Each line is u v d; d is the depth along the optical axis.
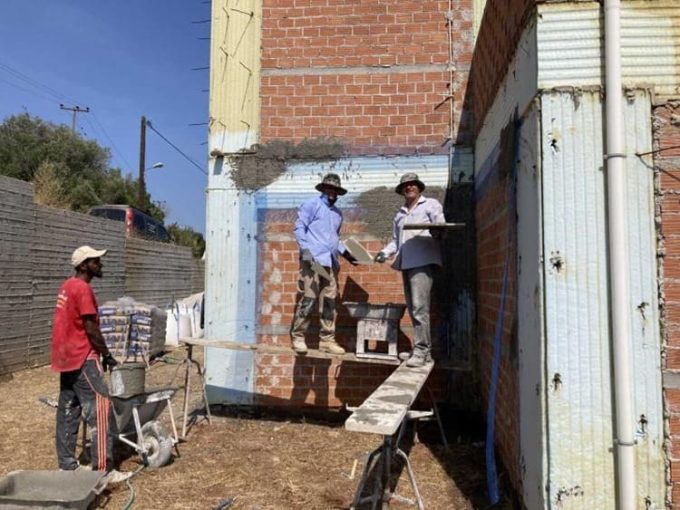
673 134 2.89
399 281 6.19
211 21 6.57
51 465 4.96
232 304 6.38
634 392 2.83
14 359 9.30
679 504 2.76
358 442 5.52
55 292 10.49
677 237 2.85
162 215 38.28
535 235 3.10
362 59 6.36
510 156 3.87
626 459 2.78
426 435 5.84
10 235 9.19
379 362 5.36
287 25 6.47
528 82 3.26
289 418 6.29
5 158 31.22
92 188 30.42
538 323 3.03
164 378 9.30
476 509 3.96
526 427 3.39
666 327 2.83
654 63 2.92
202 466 4.85
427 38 6.29
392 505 4.03
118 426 4.77
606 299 2.90
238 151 6.45
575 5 3.00
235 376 6.36
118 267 13.16
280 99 6.43
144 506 4.02
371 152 6.30
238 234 6.41
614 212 2.86
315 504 4.05
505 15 4.04
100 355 4.72
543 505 2.93
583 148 2.96
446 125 6.21
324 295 5.74
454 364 5.63
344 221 6.28
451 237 6.10
